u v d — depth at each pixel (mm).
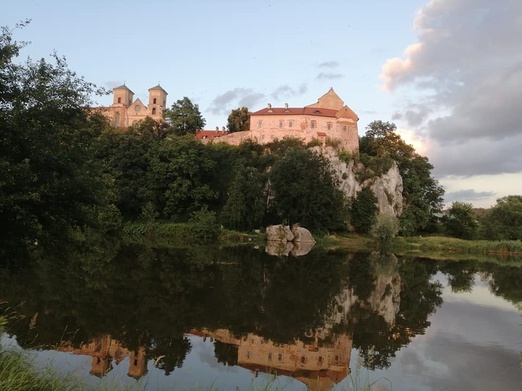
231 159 96188
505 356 18234
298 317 23828
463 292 35094
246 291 29422
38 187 15922
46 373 10367
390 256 64188
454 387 14945
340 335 21047
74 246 19391
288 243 76062
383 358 17891
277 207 85188
